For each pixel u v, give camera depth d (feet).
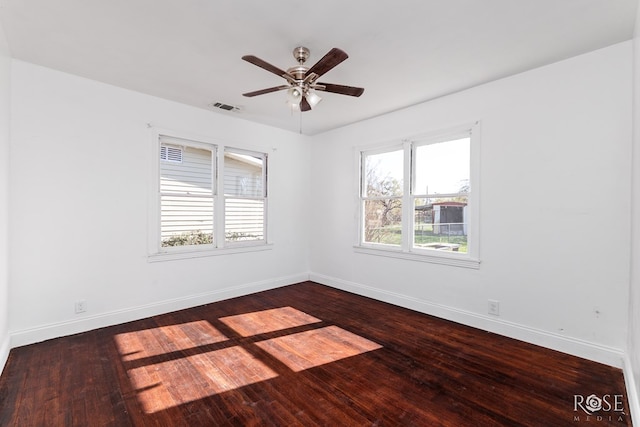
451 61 8.67
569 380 7.25
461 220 11.05
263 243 15.19
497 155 9.91
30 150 9.01
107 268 10.47
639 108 6.33
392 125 13.05
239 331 10.16
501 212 9.86
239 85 10.48
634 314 6.55
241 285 14.32
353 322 10.98
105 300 10.44
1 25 7.10
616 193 7.81
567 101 8.54
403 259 12.75
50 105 9.34
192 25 7.06
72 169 9.76
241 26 7.08
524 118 9.33
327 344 9.21
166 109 11.78
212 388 6.97
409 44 7.78
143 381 7.22
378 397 6.66
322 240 16.53
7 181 8.34
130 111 10.91
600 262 8.05
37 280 9.15
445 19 6.77
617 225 7.80
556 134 8.74
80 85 9.87
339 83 10.12
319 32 7.29
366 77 9.69
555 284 8.80
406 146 12.51
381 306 12.80
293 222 16.51
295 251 16.63
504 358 8.33
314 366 7.94
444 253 11.43
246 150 14.57
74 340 9.33
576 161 8.41
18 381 7.13
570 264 8.54
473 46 7.89
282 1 6.18
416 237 12.44
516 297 9.57
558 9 6.41
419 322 11.00
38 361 8.04
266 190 15.38
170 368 7.80
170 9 6.48
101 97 10.28
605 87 7.94
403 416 6.06
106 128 10.40
